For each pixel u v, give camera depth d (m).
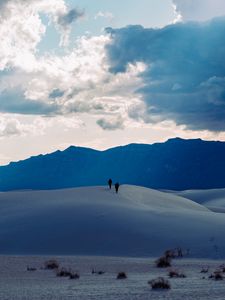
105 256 49.78
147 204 72.94
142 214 61.66
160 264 40.34
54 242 54.53
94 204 65.44
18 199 73.69
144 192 81.00
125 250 51.66
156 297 22.59
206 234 54.22
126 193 76.94
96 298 22.39
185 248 50.66
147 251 50.88
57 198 72.69
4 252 52.88
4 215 64.94
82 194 74.88
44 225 58.81
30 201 71.75
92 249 52.41
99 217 59.81
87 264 41.62
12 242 55.28
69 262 42.94
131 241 53.47
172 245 51.84
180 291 24.95
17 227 59.19
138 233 55.12
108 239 54.25
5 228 59.47
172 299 21.86
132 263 42.59
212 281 30.45
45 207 66.00
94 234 55.47
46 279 32.31
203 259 46.94
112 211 61.91
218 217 63.22
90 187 82.56
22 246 54.22
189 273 36.12
